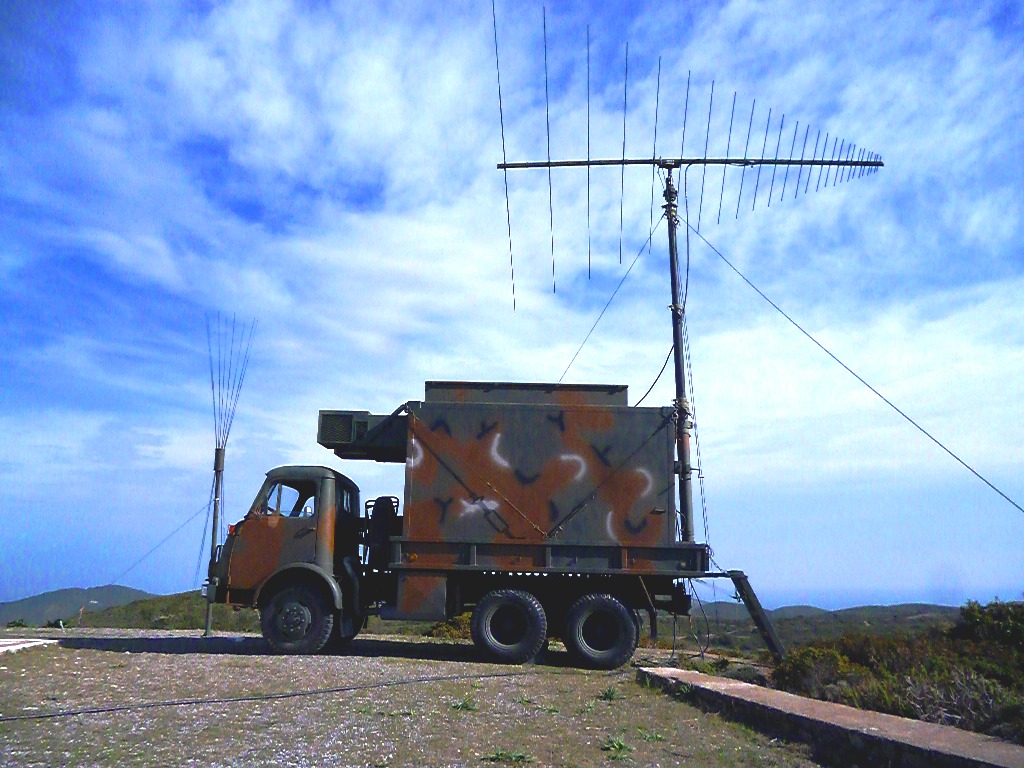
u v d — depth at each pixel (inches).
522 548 505.4
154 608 930.1
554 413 518.0
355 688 373.7
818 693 373.4
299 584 514.0
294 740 272.7
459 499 510.9
